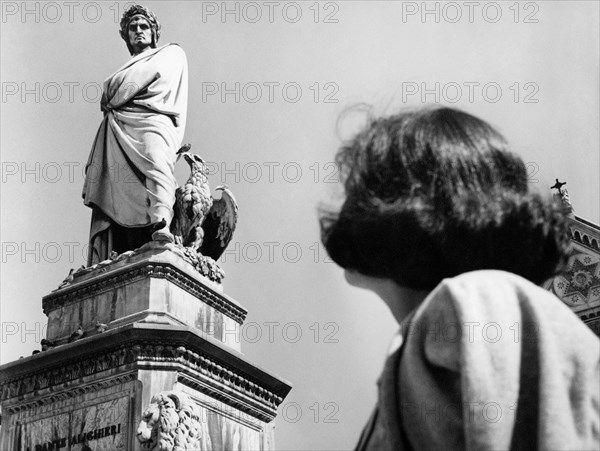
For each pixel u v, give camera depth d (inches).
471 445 43.3
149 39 405.1
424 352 46.9
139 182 353.4
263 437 339.6
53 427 309.7
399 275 55.0
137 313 320.5
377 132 57.7
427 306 47.9
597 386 46.3
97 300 335.6
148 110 367.9
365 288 58.1
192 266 347.9
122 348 304.5
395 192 54.8
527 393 45.0
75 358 313.4
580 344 46.7
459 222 53.1
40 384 319.0
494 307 46.3
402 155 55.3
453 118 57.3
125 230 365.1
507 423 43.6
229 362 324.8
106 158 367.9
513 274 51.4
